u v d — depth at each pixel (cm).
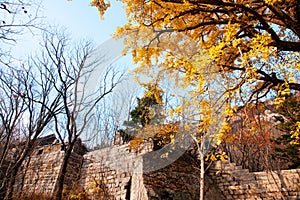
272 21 404
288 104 716
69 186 1088
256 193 1111
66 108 812
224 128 311
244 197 1123
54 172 1184
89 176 1117
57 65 984
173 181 993
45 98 955
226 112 310
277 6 365
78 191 1016
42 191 1121
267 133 1270
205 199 1006
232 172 1202
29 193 1024
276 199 1064
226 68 356
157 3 342
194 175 1101
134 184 927
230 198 1137
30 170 1248
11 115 855
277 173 1121
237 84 336
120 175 1023
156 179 934
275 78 367
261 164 1470
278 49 360
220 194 1129
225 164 1236
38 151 1352
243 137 1308
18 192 1023
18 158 838
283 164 1442
